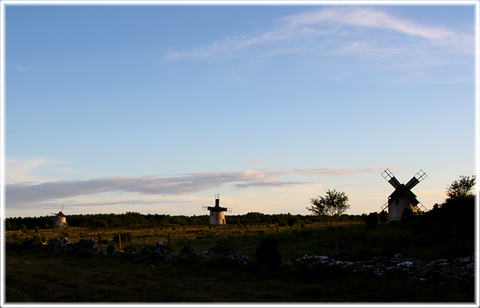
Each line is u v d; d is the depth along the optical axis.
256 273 25.52
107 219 122.00
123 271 29.00
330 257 27.80
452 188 46.34
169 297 20.09
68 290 22.72
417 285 19.81
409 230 38.53
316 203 62.41
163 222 123.88
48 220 123.56
